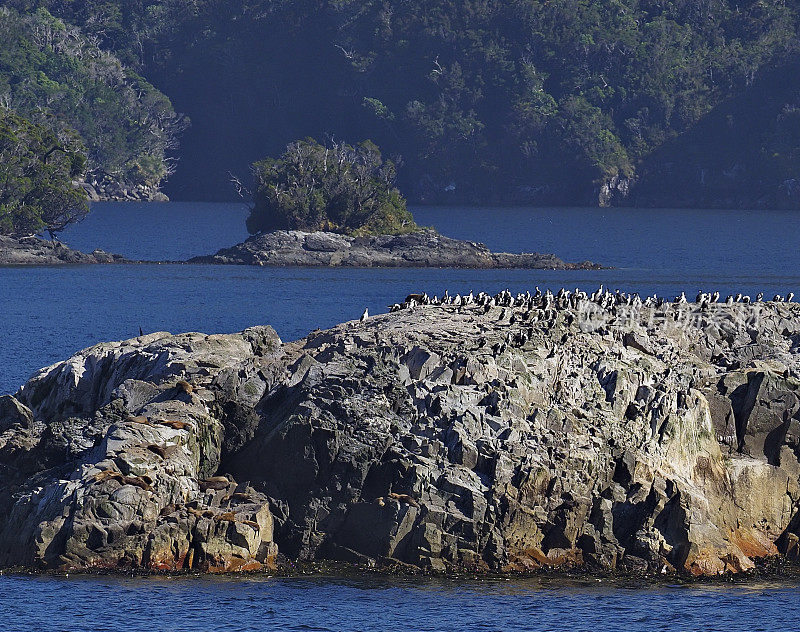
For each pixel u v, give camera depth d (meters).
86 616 185.75
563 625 190.75
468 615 192.50
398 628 186.88
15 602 189.12
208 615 188.00
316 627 185.88
